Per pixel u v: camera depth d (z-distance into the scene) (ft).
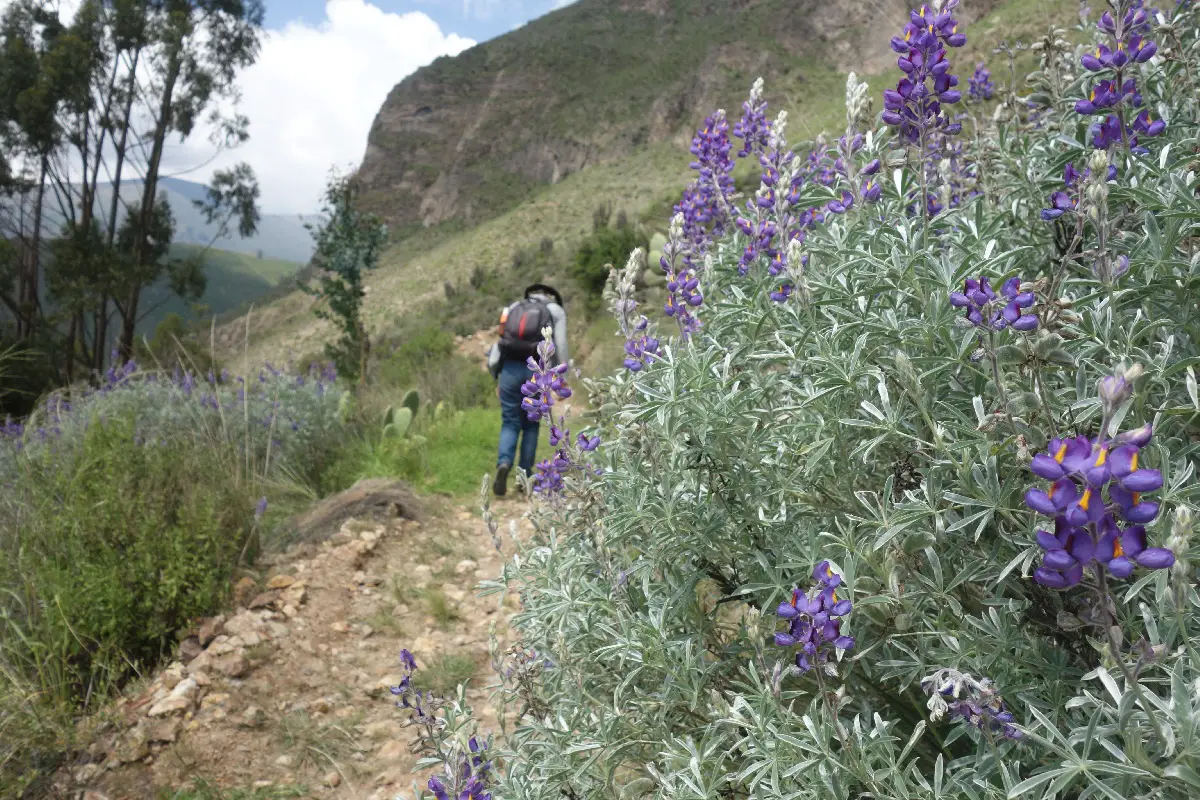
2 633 12.53
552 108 332.60
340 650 13.84
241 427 22.74
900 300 5.59
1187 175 5.09
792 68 238.27
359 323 45.85
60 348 69.72
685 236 11.05
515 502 21.34
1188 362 4.24
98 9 73.26
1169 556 3.01
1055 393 4.76
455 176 332.60
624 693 7.05
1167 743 3.29
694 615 6.92
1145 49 5.07
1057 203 5.33
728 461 6.40
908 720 5.82
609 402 8.71
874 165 6.40
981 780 4.21
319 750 11.21
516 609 14.84
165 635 13.33
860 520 5.04
